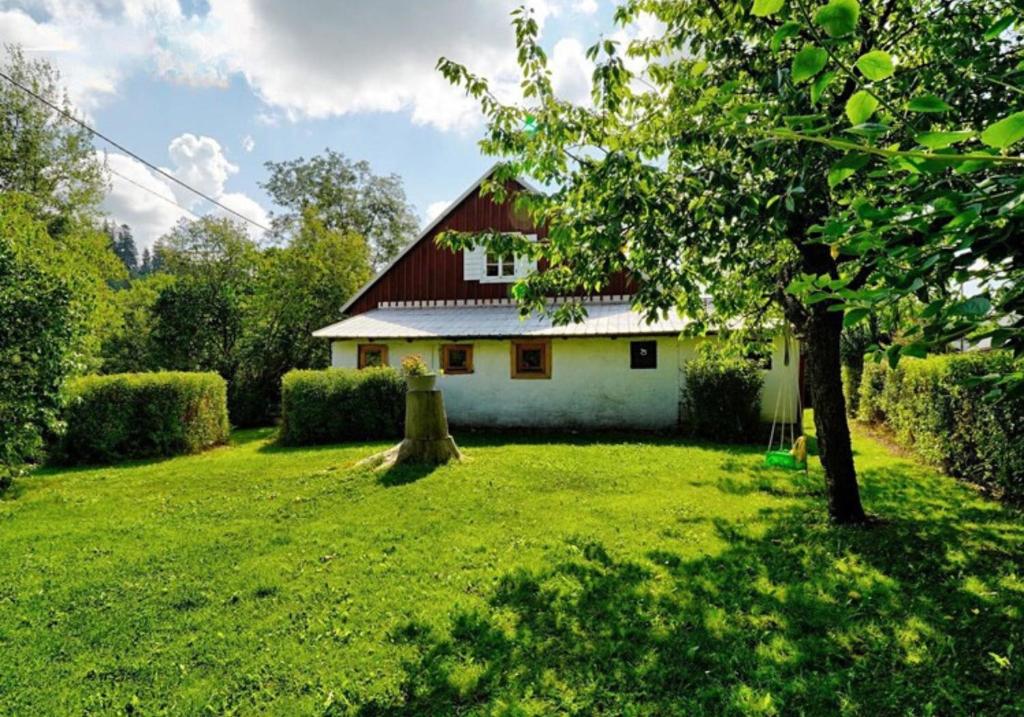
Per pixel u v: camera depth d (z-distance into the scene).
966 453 7.29
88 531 6.10
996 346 1.48
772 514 6.17
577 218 4.13
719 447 11.00
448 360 14.98
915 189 1.83
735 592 4.21
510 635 3.72
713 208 3.45
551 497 7.15
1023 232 1.33
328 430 13.13
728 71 4.42
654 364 13.75
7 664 3.51
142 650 3.66
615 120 4.52
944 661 3.25
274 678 3.33
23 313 7.91
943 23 3.79
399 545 5.48
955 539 5.09
